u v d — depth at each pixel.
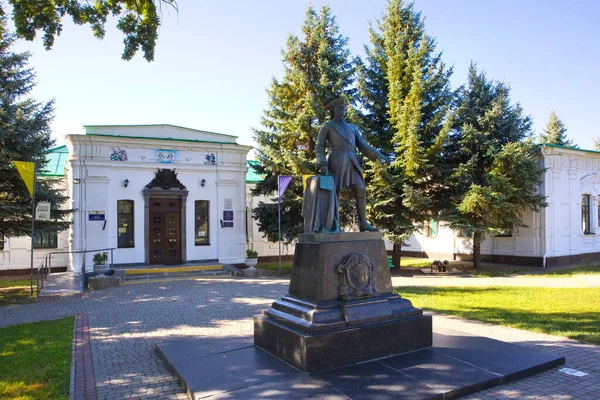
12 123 13.86
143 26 9.27
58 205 15.71
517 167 18.92
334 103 6.79
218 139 21.06
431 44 19.95
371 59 20.59
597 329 7.77
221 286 15.28
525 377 5.30
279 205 18.22
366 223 6.64
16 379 5.68
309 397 4.53
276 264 24.44
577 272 18.56
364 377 5.02
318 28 20.11
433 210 19.97
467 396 4.75
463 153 19.91
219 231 20.56
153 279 17.41
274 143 20.53
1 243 20.34
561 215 22.00
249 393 4.70
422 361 5.54
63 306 12.00
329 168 6.68
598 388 4.98
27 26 8.88
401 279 17.05
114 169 18.78
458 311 9.61
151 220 19.45
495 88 21.19
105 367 6.26
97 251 17.98
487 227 18.56
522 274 18.48
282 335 5.76
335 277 5.82
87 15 9.08
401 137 18.47
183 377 5.29
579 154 22.81
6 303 12.83
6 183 14.40
